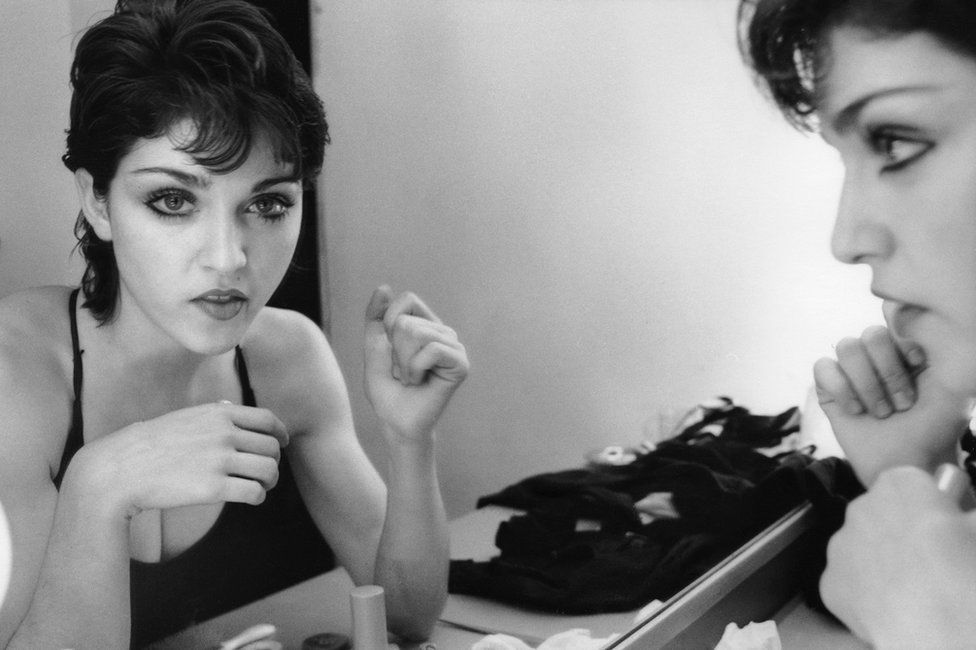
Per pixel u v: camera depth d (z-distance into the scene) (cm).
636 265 98
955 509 44
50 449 55
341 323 74
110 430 59
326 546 73
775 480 96
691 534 91
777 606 91
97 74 50
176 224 55
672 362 103
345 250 72
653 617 74
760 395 109
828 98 44
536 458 90
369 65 69
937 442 68
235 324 59
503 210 85
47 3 48
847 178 46
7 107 48
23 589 53
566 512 86
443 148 77
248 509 68
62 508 53
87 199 52
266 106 55
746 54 51
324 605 70
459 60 77
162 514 62
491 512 84
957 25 39
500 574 77
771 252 108
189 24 52
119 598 53
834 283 111
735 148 105
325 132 63
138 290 55
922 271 44
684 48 99
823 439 107
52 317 54
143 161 52
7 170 48
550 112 87
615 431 97
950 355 46
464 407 83
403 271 77
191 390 64
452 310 81
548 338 90
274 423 59
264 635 66
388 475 75
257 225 58
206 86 52
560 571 80
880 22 40
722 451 103
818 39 44
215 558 65
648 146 97
